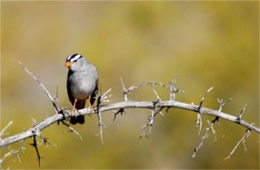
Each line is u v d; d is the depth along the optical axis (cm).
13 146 1875
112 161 2027
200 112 832
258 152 2077
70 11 2564
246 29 2431
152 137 2077
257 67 2331
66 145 1981
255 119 2194
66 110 880
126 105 852
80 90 1048
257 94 2262
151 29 2458
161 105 840
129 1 2503
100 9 2541
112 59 2316
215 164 2084
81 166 1977
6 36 2445
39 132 798
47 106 2164
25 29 2502
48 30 2495
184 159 2097
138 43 2392
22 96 2223
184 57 2323
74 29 2509
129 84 2259
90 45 2378
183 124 2102
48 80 2306
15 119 2111
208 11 2484
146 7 2470
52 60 2411
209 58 2311
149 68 2284
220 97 2241
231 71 2289
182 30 2461
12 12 2528
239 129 2072
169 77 2241
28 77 2288
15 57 2394
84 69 1046
